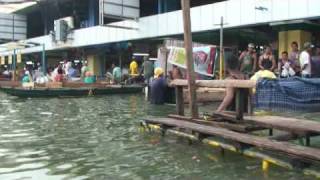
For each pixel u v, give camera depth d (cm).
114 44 3058
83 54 3488
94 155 823
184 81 1024
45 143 945
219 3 2125
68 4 3603
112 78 2778
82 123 1237
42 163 770
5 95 2381
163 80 1631
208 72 1912
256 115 954
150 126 1038
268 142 724
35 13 4372
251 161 745
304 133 800
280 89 928
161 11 2659
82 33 3212
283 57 1583
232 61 1286
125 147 884
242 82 877
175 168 719
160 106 1612
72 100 2044
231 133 805
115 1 2597
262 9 1919
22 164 764
